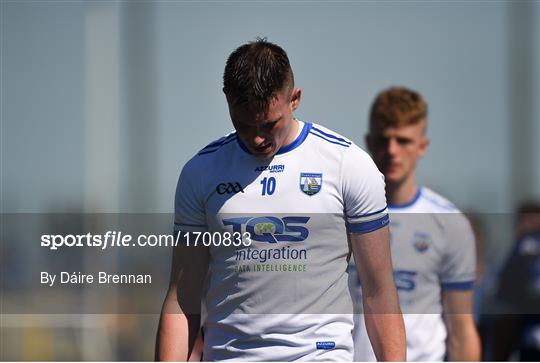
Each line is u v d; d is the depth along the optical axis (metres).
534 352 23.75
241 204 13.77
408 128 18.89
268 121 12.89
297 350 13.68
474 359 18.47
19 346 32.19
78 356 32.34
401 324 13.96
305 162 13.77
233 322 13.91
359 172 13.66
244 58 12.91
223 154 14.04
